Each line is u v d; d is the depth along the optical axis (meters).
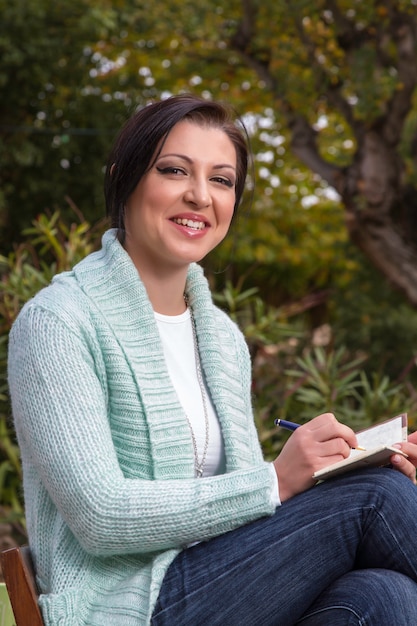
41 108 9.98
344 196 8.73
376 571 2.06
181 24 9.55
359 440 2.40
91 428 2.17
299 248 12.47
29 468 2.33
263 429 5.04
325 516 2.11
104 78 10.31
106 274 2.38
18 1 9.36
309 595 2.10
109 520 2.11
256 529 2.15
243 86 11.02
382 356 10.01
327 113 9.89
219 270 3.12
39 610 2.15
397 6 8.12
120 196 2.45
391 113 8.38
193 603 2.11
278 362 5.71
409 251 8.56
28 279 4.71
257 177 11.44
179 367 2.48
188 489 2.15
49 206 9.97
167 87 10.90
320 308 12.00
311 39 8.67
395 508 2.09
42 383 2.18
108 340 2.29
